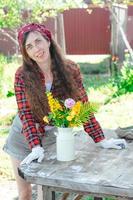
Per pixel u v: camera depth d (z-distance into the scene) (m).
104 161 2.95
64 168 2.85
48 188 2.85
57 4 11.78
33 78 3.24
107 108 8.48
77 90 3.39
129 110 8.22
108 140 3.26
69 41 16.44
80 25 16.22
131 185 2.55
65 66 3.35
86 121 3.09
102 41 16.20
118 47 14.11
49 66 3.31
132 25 14.45
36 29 3.18
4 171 5.56
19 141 3.48
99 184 2.58
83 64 15.41
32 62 3.26
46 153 3.14
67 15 16.20
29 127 3.21
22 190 3.62
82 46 16.38
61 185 2.69
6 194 5.10
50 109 3.15
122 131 3.48
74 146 3.17
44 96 3.26
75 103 2.98
